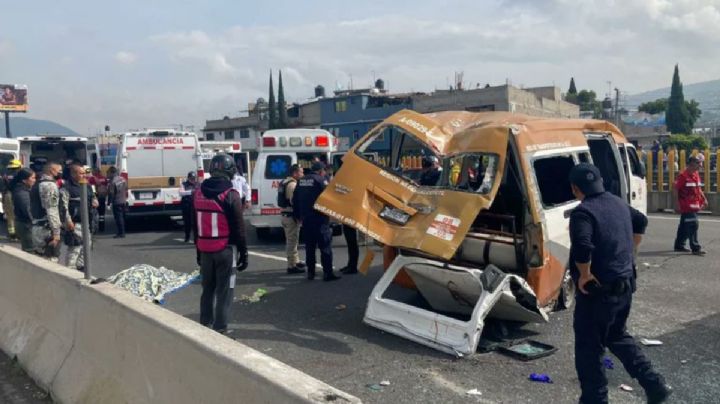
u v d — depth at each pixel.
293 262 9.77
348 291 8.45
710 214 16.53
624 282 4.18
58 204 8.06
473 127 6.83
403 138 8.55
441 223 6.30
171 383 3.43
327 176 10.47
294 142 13.21
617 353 4.42
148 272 7.13
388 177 6.94
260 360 2.92
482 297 5.82
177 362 3.38
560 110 56.50
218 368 3.01
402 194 6.80
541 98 52.00
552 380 5.11
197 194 6.25
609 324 4.22
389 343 6.16
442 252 6.10
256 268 10.24
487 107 46.53
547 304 6.49
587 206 4.27
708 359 5.48
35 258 6.02
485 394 4.85
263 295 8.26
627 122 74.88
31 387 5.08
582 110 77.75
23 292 5.93
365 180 7.02
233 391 2.88
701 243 11.54
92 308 4.54
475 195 6.21
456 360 5.62
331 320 7.04
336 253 11.67
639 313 6.93
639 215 4.57
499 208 7.20
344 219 6.89
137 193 16.06
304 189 9.00
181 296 8.47
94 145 25.09
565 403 4.66
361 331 6.59
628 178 8.77
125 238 15.09
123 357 4.02
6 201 14.59
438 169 8.37
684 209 10.43
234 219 6.21
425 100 50.28
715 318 6.70
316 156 13.38
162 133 16.33
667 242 11.66
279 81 68.06
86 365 4.52
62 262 9.62
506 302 5.96
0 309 6.41
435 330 5.99
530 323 6.64
